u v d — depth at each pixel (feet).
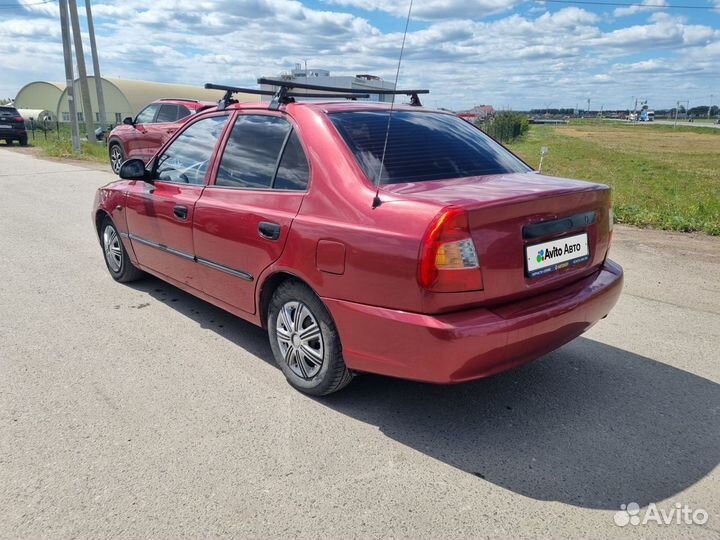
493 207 9.21
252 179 12.60
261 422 10.75
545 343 10.00
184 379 12.42
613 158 120.88
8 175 49.16
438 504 8.54
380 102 13.52
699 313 16.51
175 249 15.02
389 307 9.59
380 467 9.43
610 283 11.39
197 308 16.78
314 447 9.96
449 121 13.61
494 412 11.19
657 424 10.73
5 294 17.89
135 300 17.42
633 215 30.04
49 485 8.93
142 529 8.01
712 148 164.96
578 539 7.88
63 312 16.38
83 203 34.86
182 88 167.22
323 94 15.43
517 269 9.60
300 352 11.64
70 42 69.72
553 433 10.44
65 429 10.46
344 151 10.88
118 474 9.19
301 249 10.84
